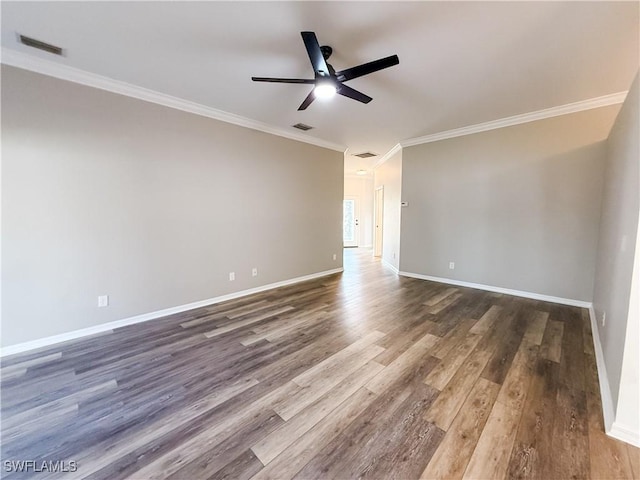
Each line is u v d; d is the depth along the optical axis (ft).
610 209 8.80
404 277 17.98
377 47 7.60
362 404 6.06
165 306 11.32
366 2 5.98
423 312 11.53
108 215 9.78
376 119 13.46
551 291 12.72
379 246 27.04
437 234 16.49
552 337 9.13
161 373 7.25
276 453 4.84
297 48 7.69
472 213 14.96
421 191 17.06
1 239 8.03
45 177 8.59
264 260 14.96
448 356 8.01
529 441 5.04
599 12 6.19
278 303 12.84
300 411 5.86
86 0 5.90
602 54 7.87
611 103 10.86
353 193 33.58
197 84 9.87
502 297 13.41
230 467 4.57
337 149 18.89
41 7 6.10
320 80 7.16
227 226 13.20
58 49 7.76
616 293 6.44
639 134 5.16
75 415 5.77
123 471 4.50
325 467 4.57
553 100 11.16
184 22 6.64
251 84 9.86
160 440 5.13
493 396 6.28
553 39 7.20
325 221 18.49
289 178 15.93
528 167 12.97
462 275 15.62
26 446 5.00
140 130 10.34
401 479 4.35
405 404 6.05
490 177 14.17
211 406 6.03
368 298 13.53
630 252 5.25
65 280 9.05
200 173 12.09
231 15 6.39
